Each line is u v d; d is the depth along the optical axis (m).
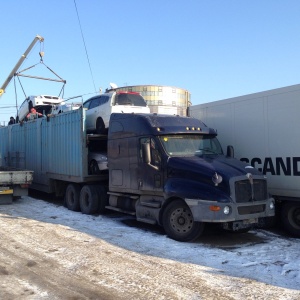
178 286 5.35
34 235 8.50
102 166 11.73
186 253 7.16
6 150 20.06
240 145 9.73
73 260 6.57
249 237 8.73
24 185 13.64
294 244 8.06
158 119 9.38
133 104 13.06
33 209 12.55
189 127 9.28
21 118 21.53
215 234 8.96
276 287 5.37
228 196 7.66
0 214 11.33
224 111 10.26
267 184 8.77
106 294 5.04
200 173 8.04
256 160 9.31
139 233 8.91
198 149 9.18
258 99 9.27
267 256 7.02
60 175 13.59
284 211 8.82
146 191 9.21
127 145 9.87
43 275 5.80
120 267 6.20
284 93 8.64
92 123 13.39
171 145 8.96
